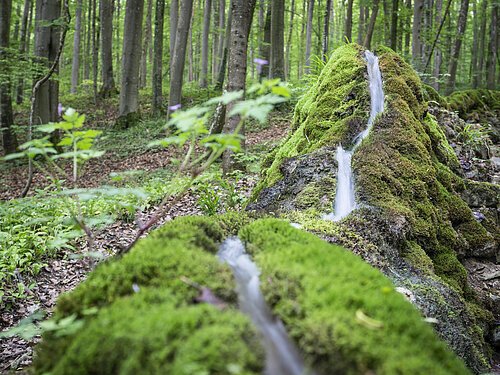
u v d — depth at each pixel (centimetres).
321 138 480
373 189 371
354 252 289
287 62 3036
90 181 1024
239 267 180
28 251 509
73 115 180
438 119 732
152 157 1182
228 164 782
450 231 417
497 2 2042
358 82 521
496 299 408
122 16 3266
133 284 153
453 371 129
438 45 1567
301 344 128
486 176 651
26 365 329
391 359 118
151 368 112
